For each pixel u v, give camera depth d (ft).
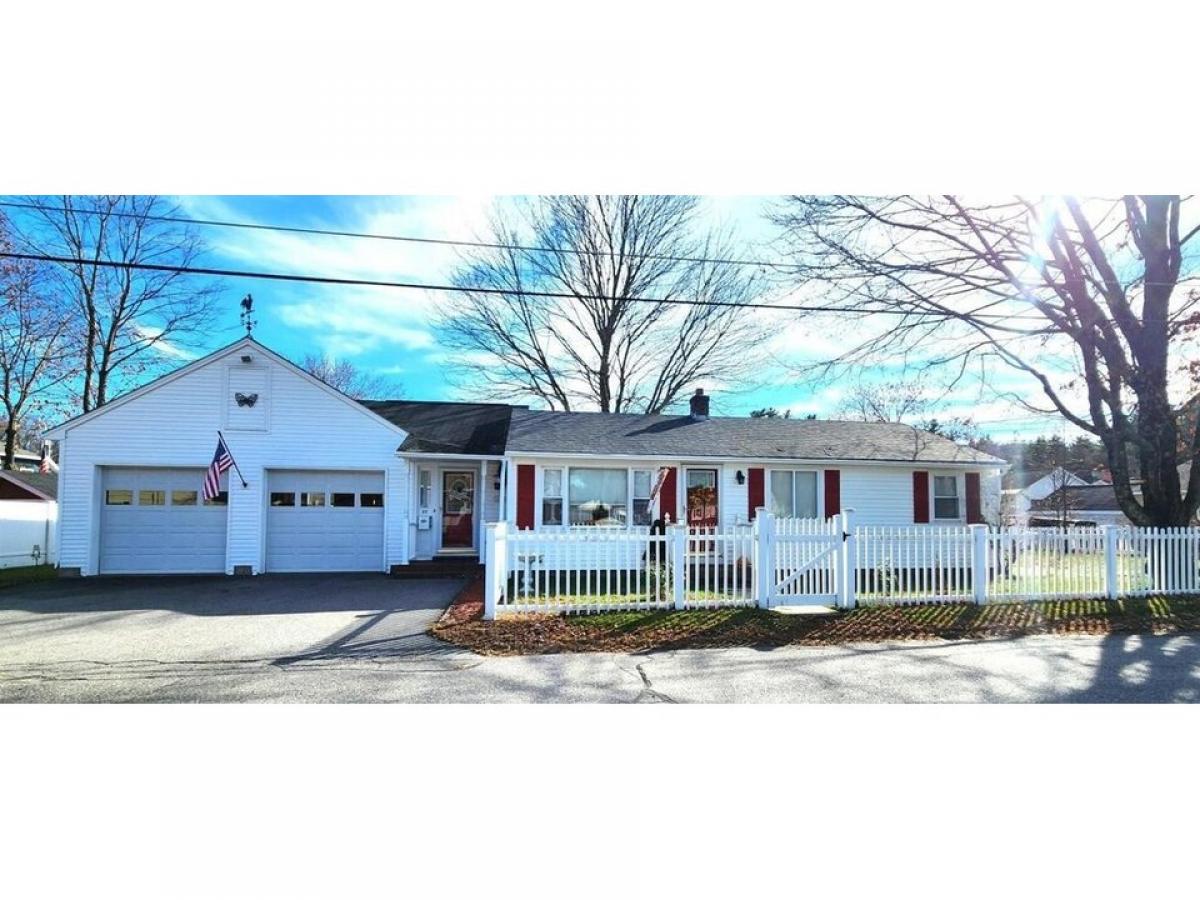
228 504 49.80
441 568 48.96
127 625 29.78
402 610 33.55
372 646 25.70
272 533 50.62
